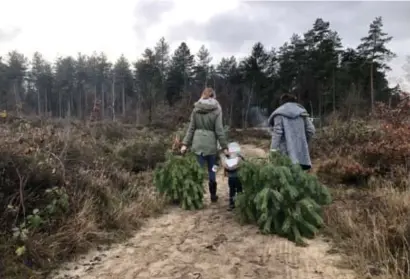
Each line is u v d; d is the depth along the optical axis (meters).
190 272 3.45
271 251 3.92
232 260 3.70
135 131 15.61
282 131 5.18
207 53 65.62
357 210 4.71
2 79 63.41
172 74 62.47
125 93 71.00
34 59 75.56
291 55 56.41
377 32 45.06
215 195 6.25
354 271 3.37
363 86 46.03
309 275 3.34
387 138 7.26
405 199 4.64
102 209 4.79
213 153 6.05
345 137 8.84
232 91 56.94
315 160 8.66
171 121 24.02
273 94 59.22
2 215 3.80
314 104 51.38
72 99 73.31
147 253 3.94
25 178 4.25
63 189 4.44
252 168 4.73
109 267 3.59
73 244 3.90
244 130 32.00
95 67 74.19
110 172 6.24
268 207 4.47
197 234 4.53
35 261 3.50
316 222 4.41
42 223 3.96
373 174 6.72
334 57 50.22
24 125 6.30
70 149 5.88
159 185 6.07
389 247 3.55
